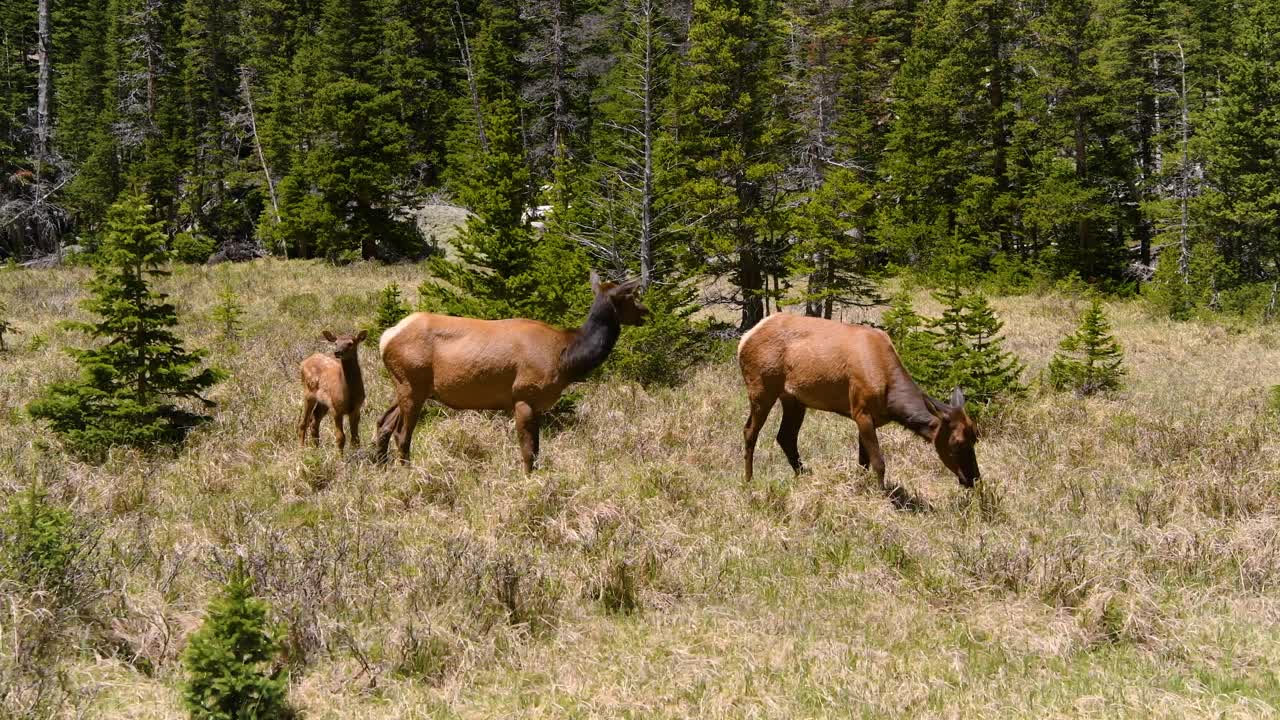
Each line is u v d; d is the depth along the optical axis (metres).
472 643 5.54
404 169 40.75
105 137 48.22
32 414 9.27
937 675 5.48
